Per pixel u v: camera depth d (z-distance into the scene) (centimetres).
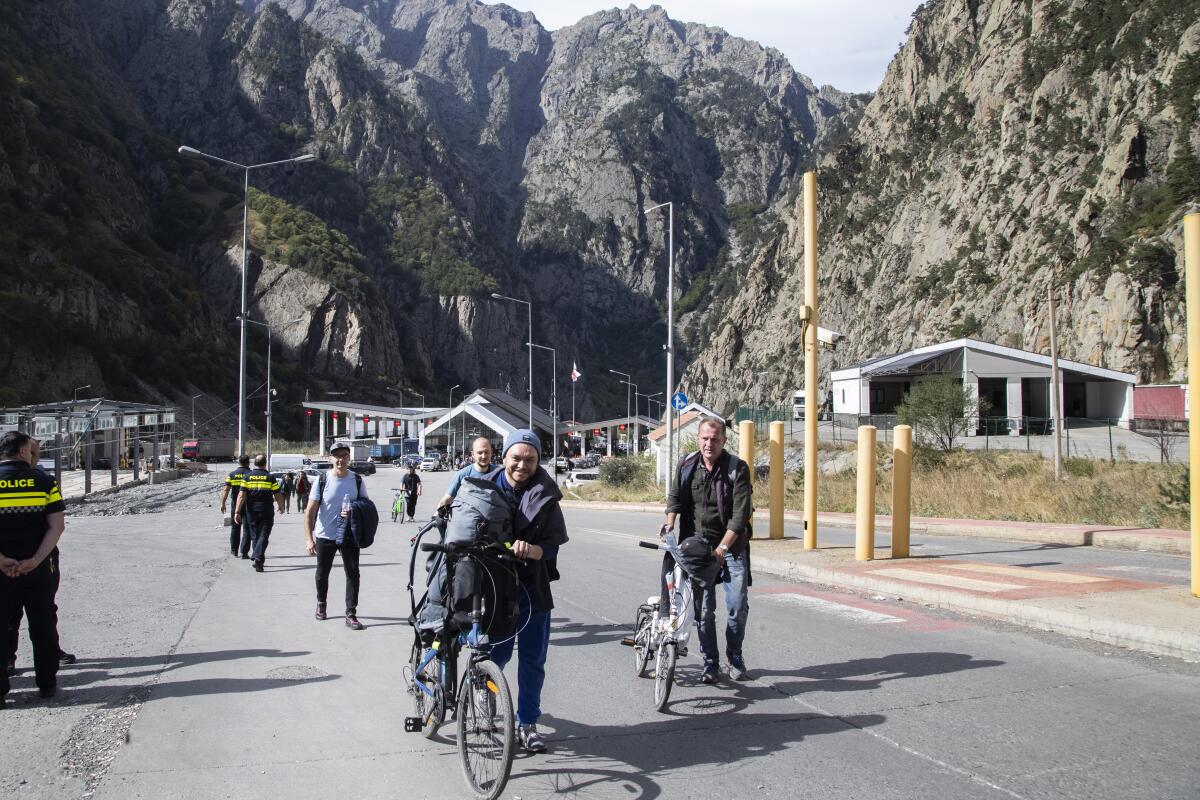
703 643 691
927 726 579
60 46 17650
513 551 513
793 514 2394
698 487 702
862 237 13738
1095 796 460
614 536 1986
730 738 565
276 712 630
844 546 1463
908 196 12700
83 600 1103
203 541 1908
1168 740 542
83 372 10506
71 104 15150
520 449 542
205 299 13912
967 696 642
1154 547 1474
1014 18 12544
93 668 756
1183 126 8288
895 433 1301
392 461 10481
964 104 12650
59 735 582
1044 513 2069
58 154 13488
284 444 11119
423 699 575
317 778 507
